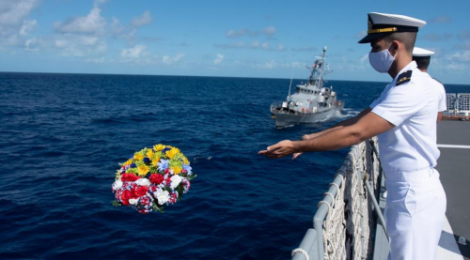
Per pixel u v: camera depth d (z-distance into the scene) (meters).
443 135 10.35
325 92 47.75
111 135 30.77
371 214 4.98
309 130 38.94
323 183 18.16
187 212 13.24
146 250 10.53
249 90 130.62
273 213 13.48
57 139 27.89
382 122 2.13
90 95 81.12
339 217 2.78
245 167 20.81
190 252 10.46
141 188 3.03
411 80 2.16
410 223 2.33
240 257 10.31
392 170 2.40
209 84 187.12
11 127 33.25
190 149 25.61
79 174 18.06
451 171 6.87
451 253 3.96
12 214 12.80
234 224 12.36
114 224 12.12
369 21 2.39
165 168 3.11
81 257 10.12
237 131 36.59
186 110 55.38
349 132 2.15
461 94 13.57
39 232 11.49
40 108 50.28
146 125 37.94
